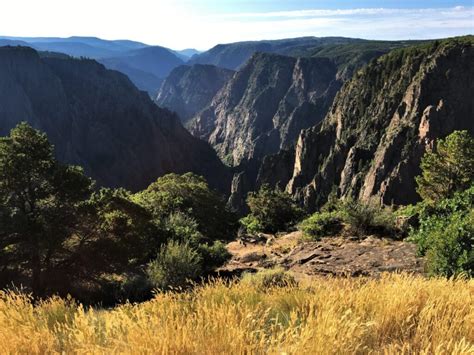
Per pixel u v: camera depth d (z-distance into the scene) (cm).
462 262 877
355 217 1750
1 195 2144
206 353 297
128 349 299
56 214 2247
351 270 1180
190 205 4716
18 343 336
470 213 1131
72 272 2170
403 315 386
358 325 322
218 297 534
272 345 299
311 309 366
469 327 361
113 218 2272
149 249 2358
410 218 1638
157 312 432
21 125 2245
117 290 1745
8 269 2162
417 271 1082
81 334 332
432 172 3641
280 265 1473
